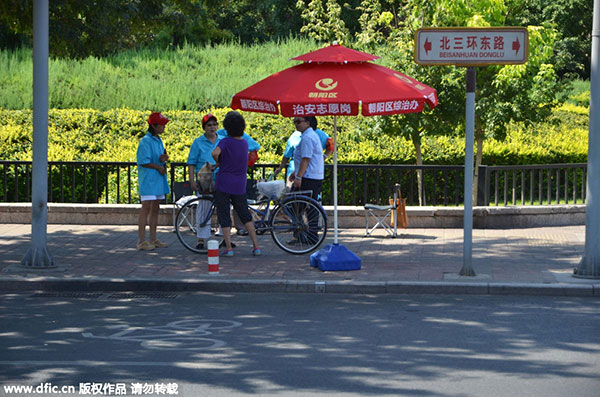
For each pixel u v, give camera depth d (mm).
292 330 9109
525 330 9086
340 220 16578
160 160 14062
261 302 10648
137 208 16844
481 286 11094
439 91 19234
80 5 15008
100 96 27422
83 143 22906
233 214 15242
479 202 16719
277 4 43562
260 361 7840
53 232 15961
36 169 12203
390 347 8359
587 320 9578
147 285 11383
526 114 19500
